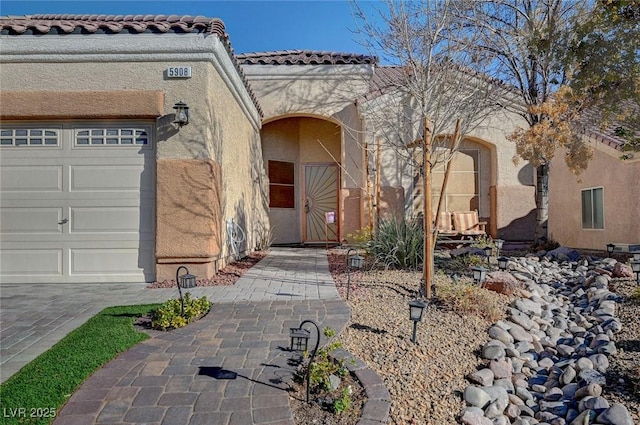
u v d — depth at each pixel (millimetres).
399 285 7316
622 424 3707
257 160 14227
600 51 7066
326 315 5676
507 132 14352
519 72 10727
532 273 8773
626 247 10086
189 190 7934
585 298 7344
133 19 10148
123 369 4070
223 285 7621
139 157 8133
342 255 12312
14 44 7887
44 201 8125
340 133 15984
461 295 6234
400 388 3994
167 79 8023
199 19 8383
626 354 5105
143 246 8125
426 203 6621
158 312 5520
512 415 4168
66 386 3686
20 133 8125
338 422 3342
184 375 3959
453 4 9031
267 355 4398
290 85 14648
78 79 7949
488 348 4988
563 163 13234
